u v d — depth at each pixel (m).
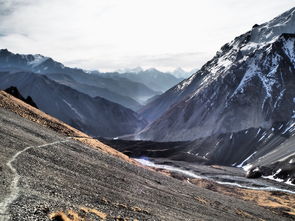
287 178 174.75
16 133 47.12
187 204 50.59
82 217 21.50
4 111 64.19
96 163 52.56
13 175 26.08
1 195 20.11
